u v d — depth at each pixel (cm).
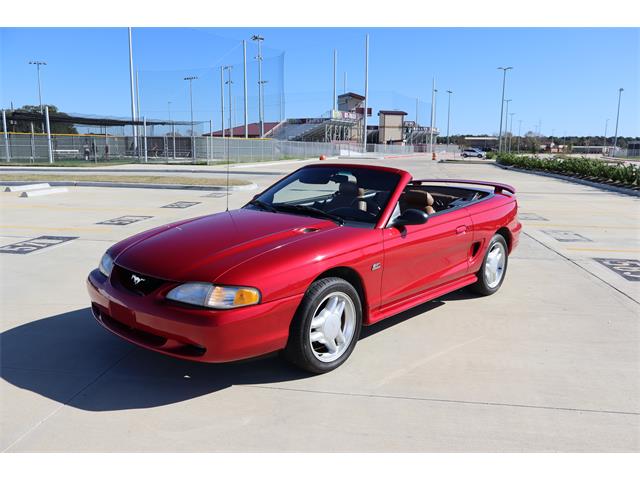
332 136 8175
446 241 470
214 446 284
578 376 373
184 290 325
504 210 557
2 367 369
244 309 321
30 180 1820
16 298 517
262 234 382
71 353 393
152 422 305
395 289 424
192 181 1792
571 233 942
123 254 375
